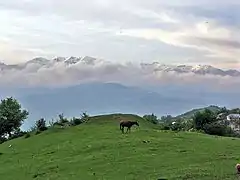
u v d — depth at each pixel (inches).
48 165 2156.7
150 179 1660.9
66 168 2038.6
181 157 1989.4
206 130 3531.0
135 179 1695.4
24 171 2118.6
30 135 3346.5
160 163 1902.1
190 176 1637.6
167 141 2397.9
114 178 1747.0
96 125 3294.8
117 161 2015.3
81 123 3496.6
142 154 2098.9
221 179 1574.8
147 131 2822.3
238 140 2539.4
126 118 3555.6
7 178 2026.3
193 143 2336.4
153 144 2320.4
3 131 4480.8
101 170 1902.1
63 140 2819.9
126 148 2266.2
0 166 2335.1
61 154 2377.0
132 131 2832.2
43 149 2647.6
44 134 3174.2
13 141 3304.6
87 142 2576.3
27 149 2758.4
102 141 2522.1
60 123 3580.2
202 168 1749.5
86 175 1850.4
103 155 2169.0
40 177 1953.7
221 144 2314.2
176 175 1669.5
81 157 2214.6
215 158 1943.9
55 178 1882.4
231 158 1936.5
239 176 1605.6
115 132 2824.8
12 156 2596.0
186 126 3777.1
